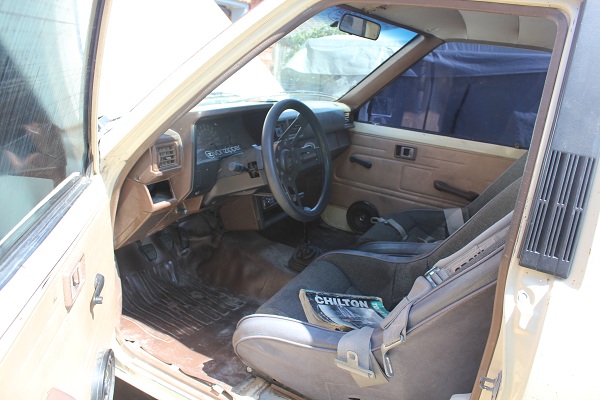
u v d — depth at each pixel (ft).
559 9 3.08
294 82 10.18
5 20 2.55
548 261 2.93
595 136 2.88
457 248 5.84
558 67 3.02
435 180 9.53
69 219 3.36
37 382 2.50
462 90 9.37
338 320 5.09
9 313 2.27
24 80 2.81
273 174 6.58
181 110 4.89
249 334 4.96
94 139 4.30
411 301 4.10
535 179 2.99
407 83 9.79
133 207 5.90
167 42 9.47
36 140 3.05
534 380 2.93
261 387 5.19
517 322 2.97
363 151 10.19
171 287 8.20
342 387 4.57
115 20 8.93
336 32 9.43
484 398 3.38
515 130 9.01
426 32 8.91
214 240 8.77
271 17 4.29
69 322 3.03
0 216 2.53
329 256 6.61
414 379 4.12
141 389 4.99
